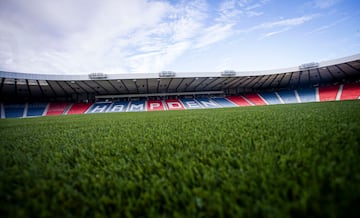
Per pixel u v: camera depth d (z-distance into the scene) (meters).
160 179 0.87
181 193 0.76
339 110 3.25
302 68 20.11
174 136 1.84
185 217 0.61
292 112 3.61
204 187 0.80
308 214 0.57
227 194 0.71
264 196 0.67
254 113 3.96
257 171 0.85
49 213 0.66
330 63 18.81
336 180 0.67
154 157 1.21
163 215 0.64
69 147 1.66
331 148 1.05
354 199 0.58
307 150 1.06
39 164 1.21
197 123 2.78
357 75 23.16
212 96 30.28
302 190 0.67
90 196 0.78
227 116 3.67
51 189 0.85
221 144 1.39
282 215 0.56
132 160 1.21
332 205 0.56
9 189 0.86
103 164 1.16
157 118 4.24
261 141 1.35
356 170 0.75
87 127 3.20
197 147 1.35
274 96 28.12
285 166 0.87
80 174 1.00
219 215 0.61
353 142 1.11
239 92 30.92
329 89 25.00
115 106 25.48
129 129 2.61
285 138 1.42
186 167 0.99
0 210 0.70
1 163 1.25
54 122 4.83
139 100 28.16
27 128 3.51
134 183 0.84
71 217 0.65
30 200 0.76
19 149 1.66
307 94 26.08
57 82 18.50
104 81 19.89
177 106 25.97
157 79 21.02
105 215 0.65
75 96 26.14
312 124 1.92
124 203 0.73
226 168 0.95
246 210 0.60
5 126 4.24
